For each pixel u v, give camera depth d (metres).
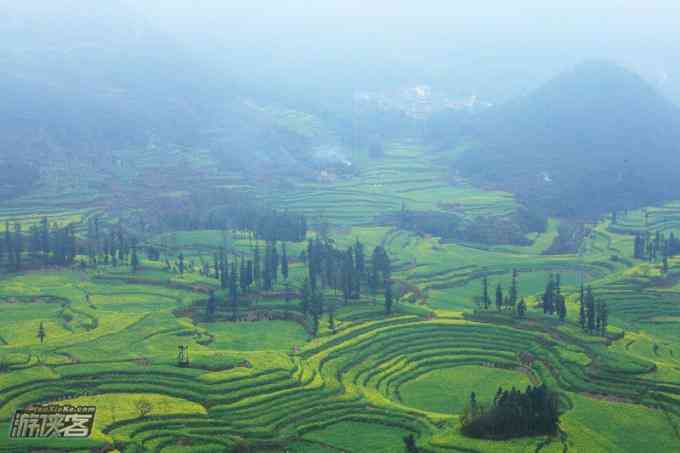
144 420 181.00
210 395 196.25
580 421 189.88
